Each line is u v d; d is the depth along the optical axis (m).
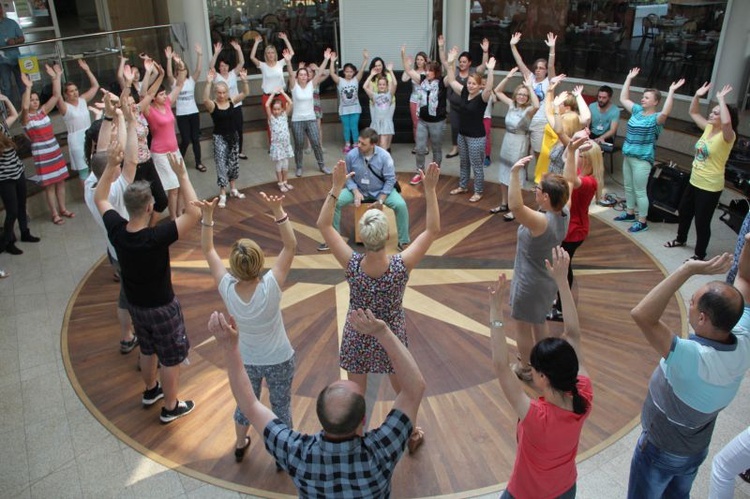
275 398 3.46
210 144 9.30
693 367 2.47
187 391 4.33
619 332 4.91
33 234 6.80
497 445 3.79
